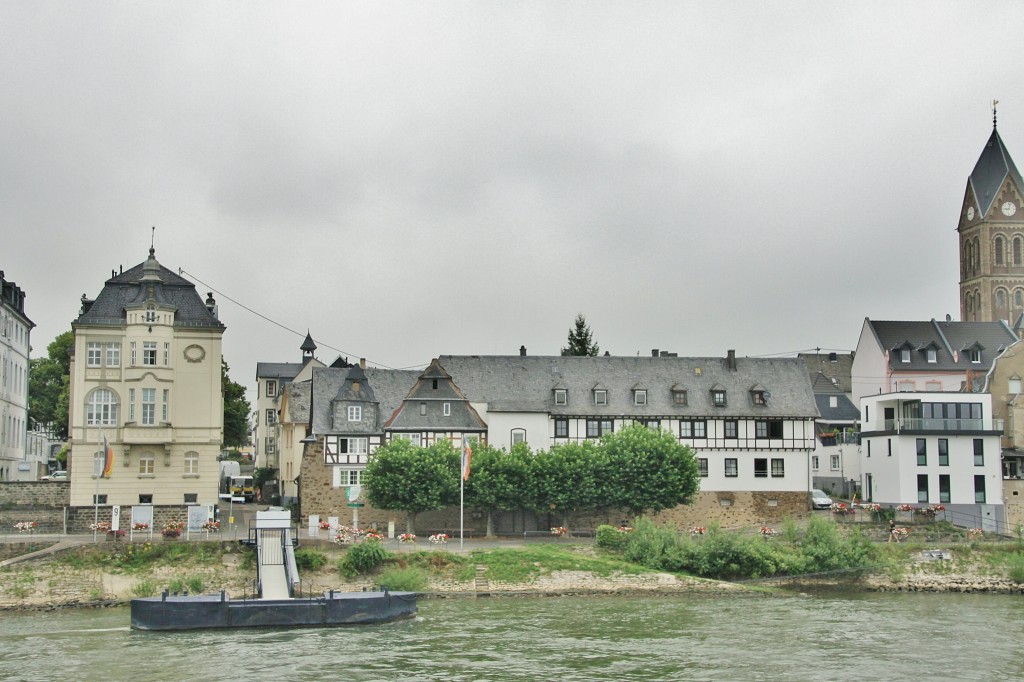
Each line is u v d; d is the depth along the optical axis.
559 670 45.59
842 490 103.00
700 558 70.25
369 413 87.31
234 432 106.50
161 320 79.00
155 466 78.56
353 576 65.38
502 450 80.94
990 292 145.00
